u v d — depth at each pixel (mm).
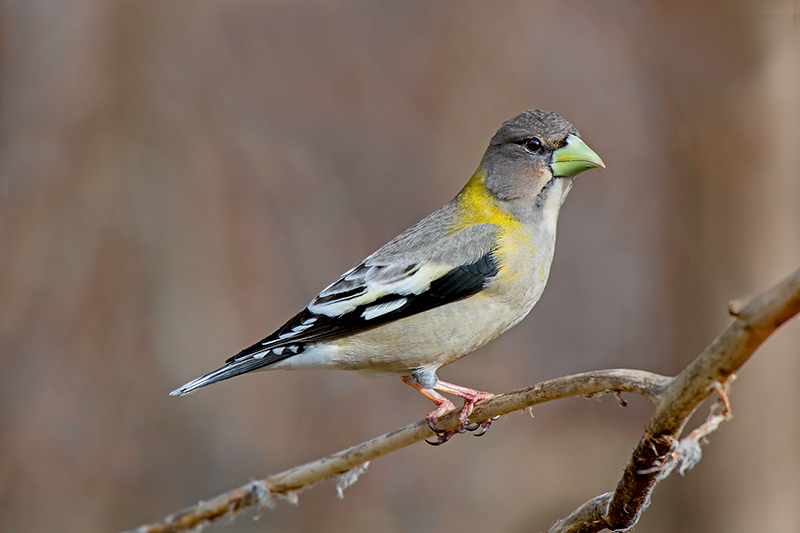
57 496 13664
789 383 11562
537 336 16234
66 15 15547
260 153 15977
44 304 14664
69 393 14398
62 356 14539
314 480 5863
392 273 7012
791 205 11680
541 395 4852
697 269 12750
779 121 11531
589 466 14938
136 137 15727
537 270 7121
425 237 7207
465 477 14547
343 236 15953
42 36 15398
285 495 5883
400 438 5953
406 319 6891
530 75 16719
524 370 15992
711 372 3750
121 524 13711
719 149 11969
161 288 15242
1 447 13711
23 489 13609
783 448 11594
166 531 5820
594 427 15664
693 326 12898
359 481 14000
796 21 11383
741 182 11812
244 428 14570
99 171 15516
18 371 14219
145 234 15461
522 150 7297
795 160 11641
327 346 6996
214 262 15531
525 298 7105
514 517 14227
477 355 15898
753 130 11594
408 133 16375
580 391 4562
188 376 14945
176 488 14188
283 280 15656
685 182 13438
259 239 15734
